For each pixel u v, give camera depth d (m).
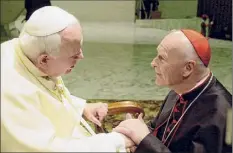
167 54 1.48
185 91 1.56
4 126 1.31
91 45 6.73
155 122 1.85
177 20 4.48
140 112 2.03
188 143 1.51
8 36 6.59
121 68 5.18
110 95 4.06
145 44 6.74
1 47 1.55
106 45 6.73
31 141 1.32
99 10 10.02
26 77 1.51
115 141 1.44
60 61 1.48
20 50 1.52
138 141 1.48
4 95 1.35
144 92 4.16
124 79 4.67
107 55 5.96
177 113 1.59
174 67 1.48
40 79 1.57
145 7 7.36
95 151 1.38
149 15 7.02
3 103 1.33
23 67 1.52
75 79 4.62
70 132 1.62
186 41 1.46
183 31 1.50
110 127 2.58
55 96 1.65
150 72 5.02
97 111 1.94
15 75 1.44
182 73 1.49
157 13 6.43
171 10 6.18
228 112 1.44
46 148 1.32
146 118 3.18
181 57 1.46
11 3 7.10
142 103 3.72
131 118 1.73
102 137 1.45
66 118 1.62
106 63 5.47
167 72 1.50
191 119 1.51
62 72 1.54
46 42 1.44
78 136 1.69
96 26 9.07
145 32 7.40
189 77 1.50
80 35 1.49
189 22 3.75
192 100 1.54
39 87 1.56
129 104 2.02
